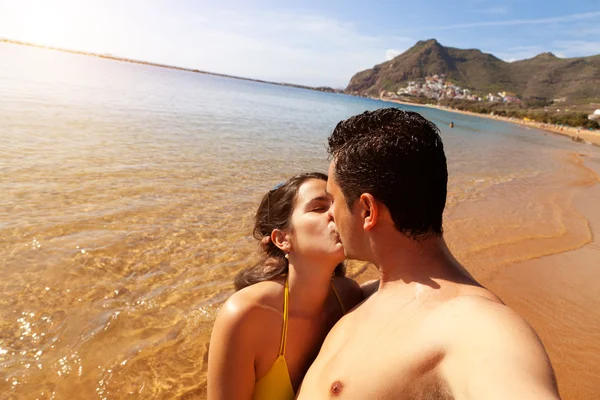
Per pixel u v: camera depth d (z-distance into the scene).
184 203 6.31
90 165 7.81
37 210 5.29
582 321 3.91
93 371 2.77
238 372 1.45
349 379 1.16
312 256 1.53
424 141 1.22
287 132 19.09
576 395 2.87
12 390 2.54
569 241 6.35
